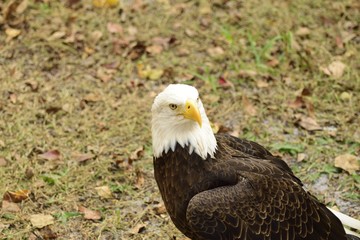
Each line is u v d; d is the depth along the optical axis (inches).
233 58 565.6
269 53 569.9
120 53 573.9
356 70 547.2
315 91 526.6
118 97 526.6
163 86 539.8
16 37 587.2
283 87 533.3
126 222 421.1
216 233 340.8
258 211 341.4
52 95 528.1
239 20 609.9
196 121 341.1
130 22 611.5
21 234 411.2
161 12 621.9
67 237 411.8
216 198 342.0
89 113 507.5
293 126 495.8
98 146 478.9
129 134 489.1
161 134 354.9
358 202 432.8
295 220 344.5
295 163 464.1
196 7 629.0
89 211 424.8
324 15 608.1
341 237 355.6
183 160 351.9
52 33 594.9
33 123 499.8
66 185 445.1
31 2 623.8
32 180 449.1
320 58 561.6
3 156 466.9
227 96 526.9
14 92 528.4
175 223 369.7
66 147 478.0
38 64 561.6
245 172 349.7
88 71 555.5
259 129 493.0
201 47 582.2
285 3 624.1
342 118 499.5
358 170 454.3
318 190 442.9
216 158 356.2
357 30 593.9
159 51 574.9
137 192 442.9
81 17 611.5
